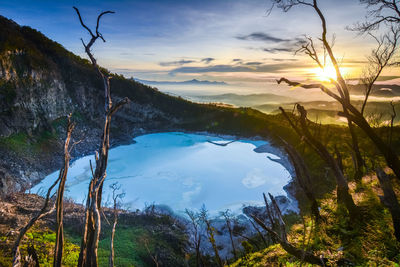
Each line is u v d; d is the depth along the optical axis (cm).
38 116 7288
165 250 2172
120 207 4484
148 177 6419
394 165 825
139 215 3139
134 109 11800
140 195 5266
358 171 1521
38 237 1597
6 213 1988
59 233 648
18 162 5694
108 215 2828
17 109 6669
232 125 11762
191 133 11925
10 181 4962
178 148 9619
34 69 7625
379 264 545
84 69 10512
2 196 3103
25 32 9844
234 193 5428
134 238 2275
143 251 2097
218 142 10519
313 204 972
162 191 5512
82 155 7556
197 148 9750
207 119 12381
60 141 7456
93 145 8506
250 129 11156
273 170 7062
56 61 9712
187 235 2917
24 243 1355
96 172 703
